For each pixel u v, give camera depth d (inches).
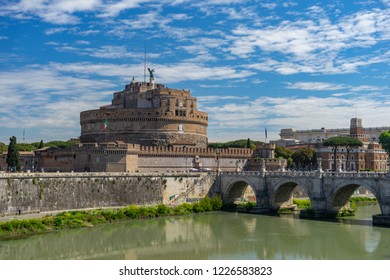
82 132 7859.3
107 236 4212.6
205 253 3619.6
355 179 4788.4
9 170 6289.4
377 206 6358.3
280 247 3789.4
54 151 6619.1
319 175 5108.3
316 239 4033.0
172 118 7495.1
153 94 7829.7
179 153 6860.2
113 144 6166.3
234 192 6456.7
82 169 6205.7
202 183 6269.7
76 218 4677.7
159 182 5905.5
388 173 4517.7
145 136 7352.4
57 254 3486.7
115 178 5511.8
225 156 7381.9
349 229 4426.7
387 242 3848.4
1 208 4480.8
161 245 3905.0
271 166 7514.8
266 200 5772.6
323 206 5103.3
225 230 4544.8
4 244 3742.6
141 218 5216.5
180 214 5580.7
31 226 4224.9
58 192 4977.9
